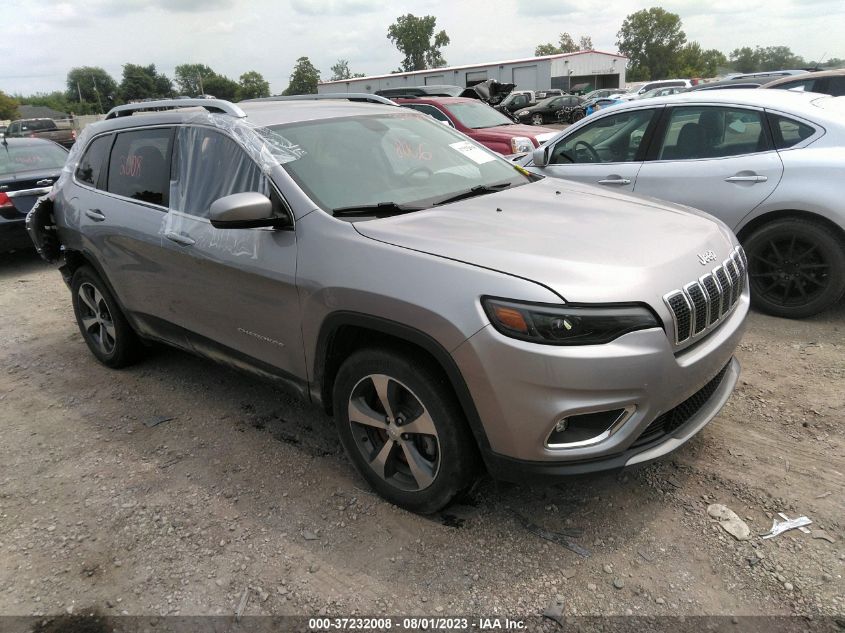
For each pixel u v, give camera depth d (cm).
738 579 233
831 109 457
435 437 254
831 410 339
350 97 442
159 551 267
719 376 284
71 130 2461
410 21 9412
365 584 242
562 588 235
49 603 244
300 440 347
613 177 531
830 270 440
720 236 293
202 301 339
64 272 472
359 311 256
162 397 411
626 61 5059
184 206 345
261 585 245
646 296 229
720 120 484
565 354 216
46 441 365
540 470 233
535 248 246
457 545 259
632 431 232
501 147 963
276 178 297
